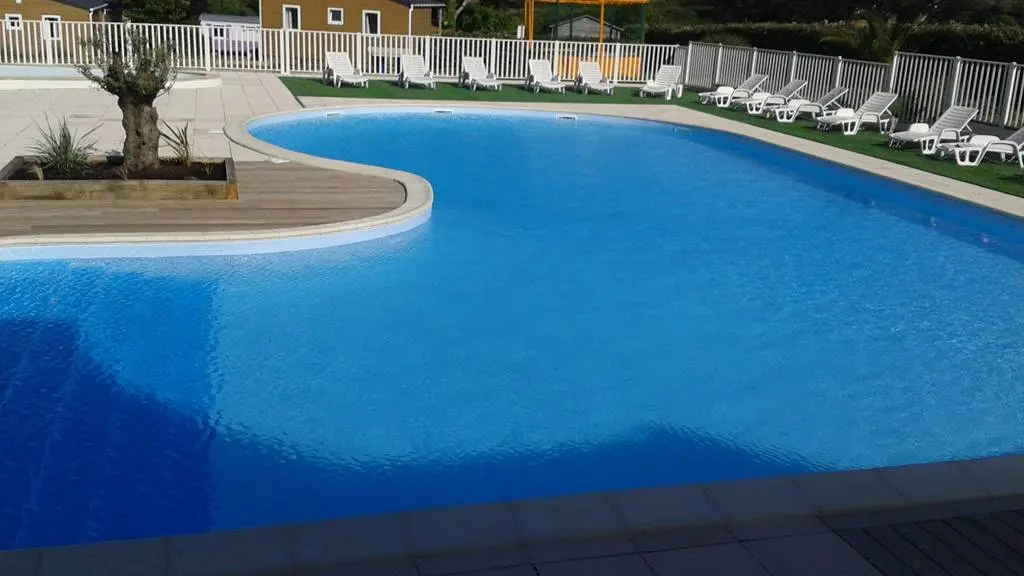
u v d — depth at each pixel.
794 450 5.82
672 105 22.45
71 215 9.06
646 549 3.92
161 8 49.00
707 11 59.16
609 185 13.55
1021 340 7.78
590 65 24.97
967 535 4.11
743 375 6.92
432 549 3.81
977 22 39.50
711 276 9.27
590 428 5.97
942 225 11.71
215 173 10.73
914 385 6.85
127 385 6.21
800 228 11.35
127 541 3.75
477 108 20.66
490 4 57.53
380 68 26.70
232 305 7.67
